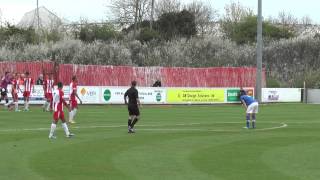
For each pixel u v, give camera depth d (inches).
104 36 3250.5
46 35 3144.7
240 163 612.1
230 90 2089.1
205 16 3919.8
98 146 750.5
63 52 2780.5
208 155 674.2
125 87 1916.8
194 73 2324.1
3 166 579.2
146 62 2938.0
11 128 1011.3
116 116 1364.4
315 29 3981.3
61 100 850.8
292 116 1437.0
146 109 1712.6
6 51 2691.9
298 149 736.3
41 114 1400.1
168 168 575.5
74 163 602.5
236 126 1103.0
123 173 544.1
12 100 1680.6
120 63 2842.0
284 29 3745.1
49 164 594.2
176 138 858.8
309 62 3110.2
